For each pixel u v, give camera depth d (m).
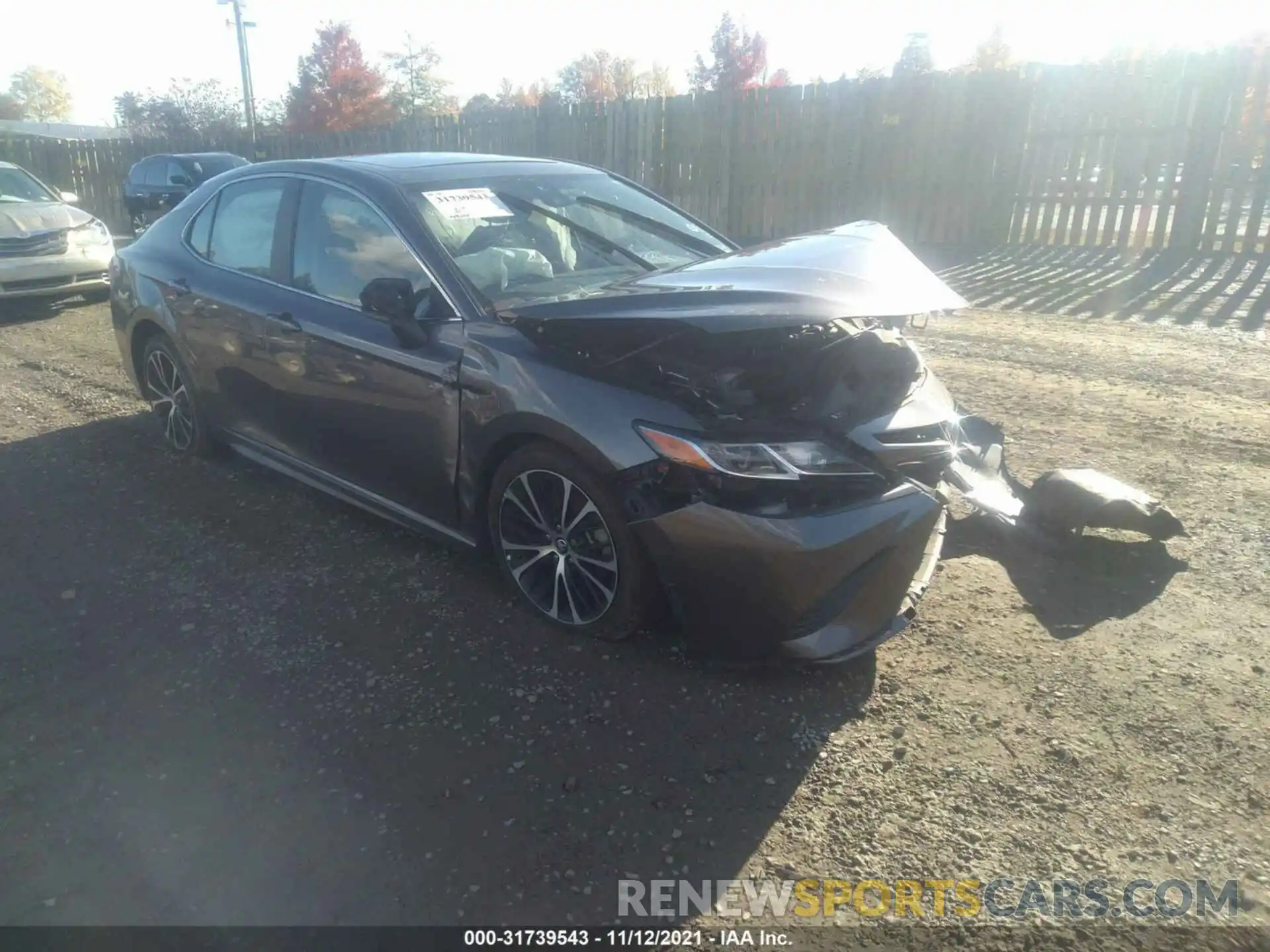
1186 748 2.73
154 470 5.04
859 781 2.64
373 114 39.75
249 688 3.12
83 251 9.12
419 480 3.70
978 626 3.38
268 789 2.66
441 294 3.56
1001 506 3.80
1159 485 4.48
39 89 70.06
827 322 2.69
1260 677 3.05
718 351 3.22
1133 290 8.81
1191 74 9.79
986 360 6.68
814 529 2.83
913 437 3.24
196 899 2.29
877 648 3.26
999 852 2.39
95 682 3.17
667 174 13.69
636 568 3.06
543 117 14.77
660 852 2.41
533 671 3.16
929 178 11.61
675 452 2.87
